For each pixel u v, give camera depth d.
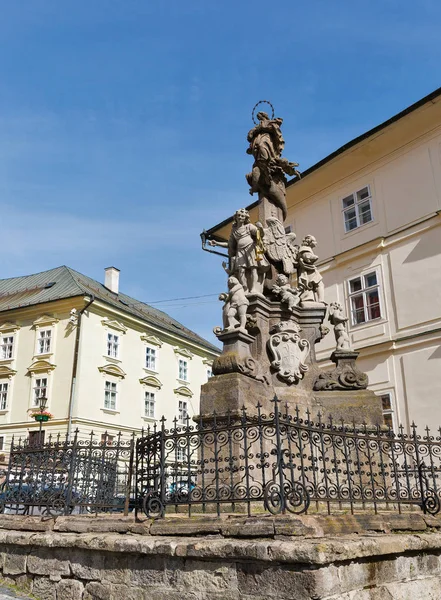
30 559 5.96
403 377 18.66
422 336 18.38
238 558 4.34
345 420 8.22
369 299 20.41
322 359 21.11
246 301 8.20
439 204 18.80
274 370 8.34
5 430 31.03
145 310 40.94
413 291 18.97
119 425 32.16
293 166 10.16
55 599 5.54
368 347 19.75
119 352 33.34
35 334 31.98
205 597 4.45
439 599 4.97
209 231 25.28
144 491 6.13
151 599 4.77
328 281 21.97
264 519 4.66
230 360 7.50
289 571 4.07
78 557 5.49
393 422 18.61
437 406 17.56
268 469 6.98
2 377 32.22
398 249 19.73
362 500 5.45
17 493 7.30
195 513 6.36
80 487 7.44
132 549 4.94
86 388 30.48
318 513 5.12
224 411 7.12
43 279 37.09
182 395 38.28
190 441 5.62
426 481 6.33
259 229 9.02
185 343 39.53
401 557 4.79
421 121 19.38
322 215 22.88
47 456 7.29
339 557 4.07
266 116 10.20
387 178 20.66
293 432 5.52
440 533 5.40
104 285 38.50
